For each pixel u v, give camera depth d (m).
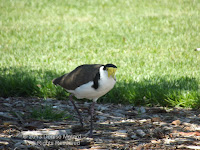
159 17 24.41
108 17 25.44
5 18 25.25
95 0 30.88
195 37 19.69
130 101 11.02
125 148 6.92
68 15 26.55
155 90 11.12
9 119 9.12
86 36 20.69
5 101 11.01
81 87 8.03
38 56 16.67
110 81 7.81
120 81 12.27
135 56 16.45
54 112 9.57
